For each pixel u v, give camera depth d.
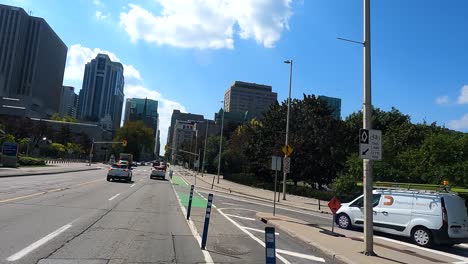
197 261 8.67
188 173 95.12
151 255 8.88
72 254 8.43
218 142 104.88
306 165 44.53
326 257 10.57
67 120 157.00
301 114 48.53
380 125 55.44
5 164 46.56
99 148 156.62
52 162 79.69
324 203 33.97
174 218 15.55
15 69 156.38
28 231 10.48
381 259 10.31
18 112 130.12
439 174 27.27
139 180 45.97
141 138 164.75
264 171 51.88
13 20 156.00
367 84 11.20
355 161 32.91
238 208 23.09
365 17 11.46
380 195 15.91
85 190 25.20
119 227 12.27
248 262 8.99
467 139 28.98
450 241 13.79
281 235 14.08
